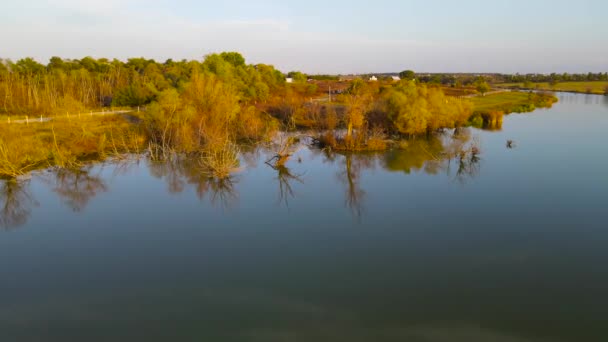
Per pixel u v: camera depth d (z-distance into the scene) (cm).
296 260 2191
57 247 2358
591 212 2758
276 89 8950
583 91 15262
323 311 1756
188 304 1812
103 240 2448
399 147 4931
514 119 7275
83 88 7169
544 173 3688
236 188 3438
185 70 8819
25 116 5409
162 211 2916
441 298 1831
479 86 12006
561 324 1648
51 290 1923
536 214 2747
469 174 3719
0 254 2275
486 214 2766
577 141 5084
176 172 3872
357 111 4872
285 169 4031
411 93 5791
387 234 2489
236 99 5400
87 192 3316
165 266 2139
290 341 1574
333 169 4031
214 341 1579
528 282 1945
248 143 5128
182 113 4703
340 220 2725
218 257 2234
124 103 6788
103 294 1889
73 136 4447
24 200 3123
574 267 2070
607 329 1616
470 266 2097
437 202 3017
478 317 1700
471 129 6131
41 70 9100
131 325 1672
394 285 1941
